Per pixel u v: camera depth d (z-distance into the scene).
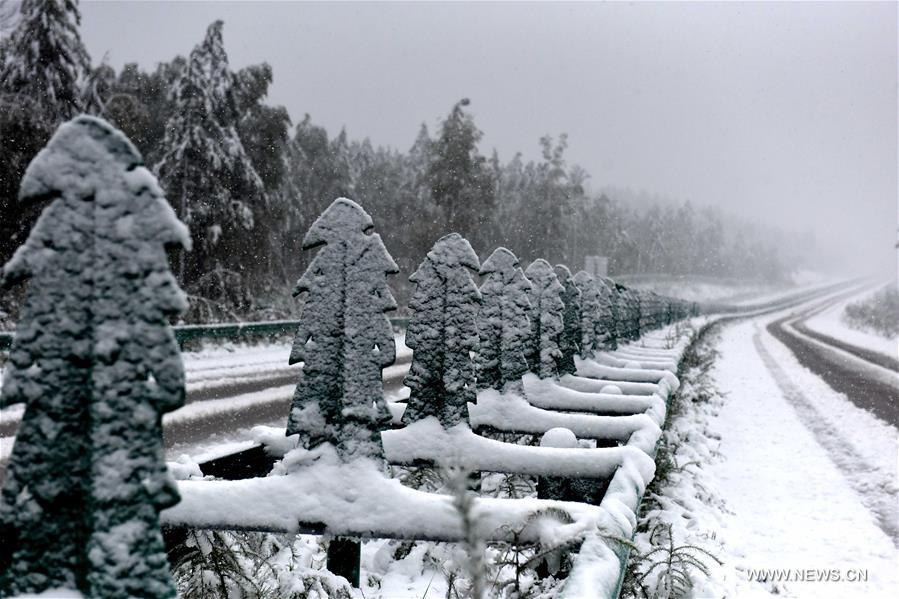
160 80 26.42
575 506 2.93
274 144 25.20
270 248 24.86
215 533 3.32
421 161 57.06
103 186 1.61
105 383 1.56
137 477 1.57
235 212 21.58
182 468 3.47
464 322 4.36
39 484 1.56
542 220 54.84
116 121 21.33
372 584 4.13
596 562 2.38
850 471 9.53
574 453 4.18
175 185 21.09
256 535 3.61
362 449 3.13
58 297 1.58
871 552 6.37
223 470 3.98
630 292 17.27
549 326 6.77
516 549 2.82
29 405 1.57
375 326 3.23
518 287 5.66
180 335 15.48
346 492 3.04
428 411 4.33
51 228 1.59
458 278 4.38
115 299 1.59
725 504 7.53
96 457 1.54
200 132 21.30
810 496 8.24
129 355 1.58
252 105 24.97
